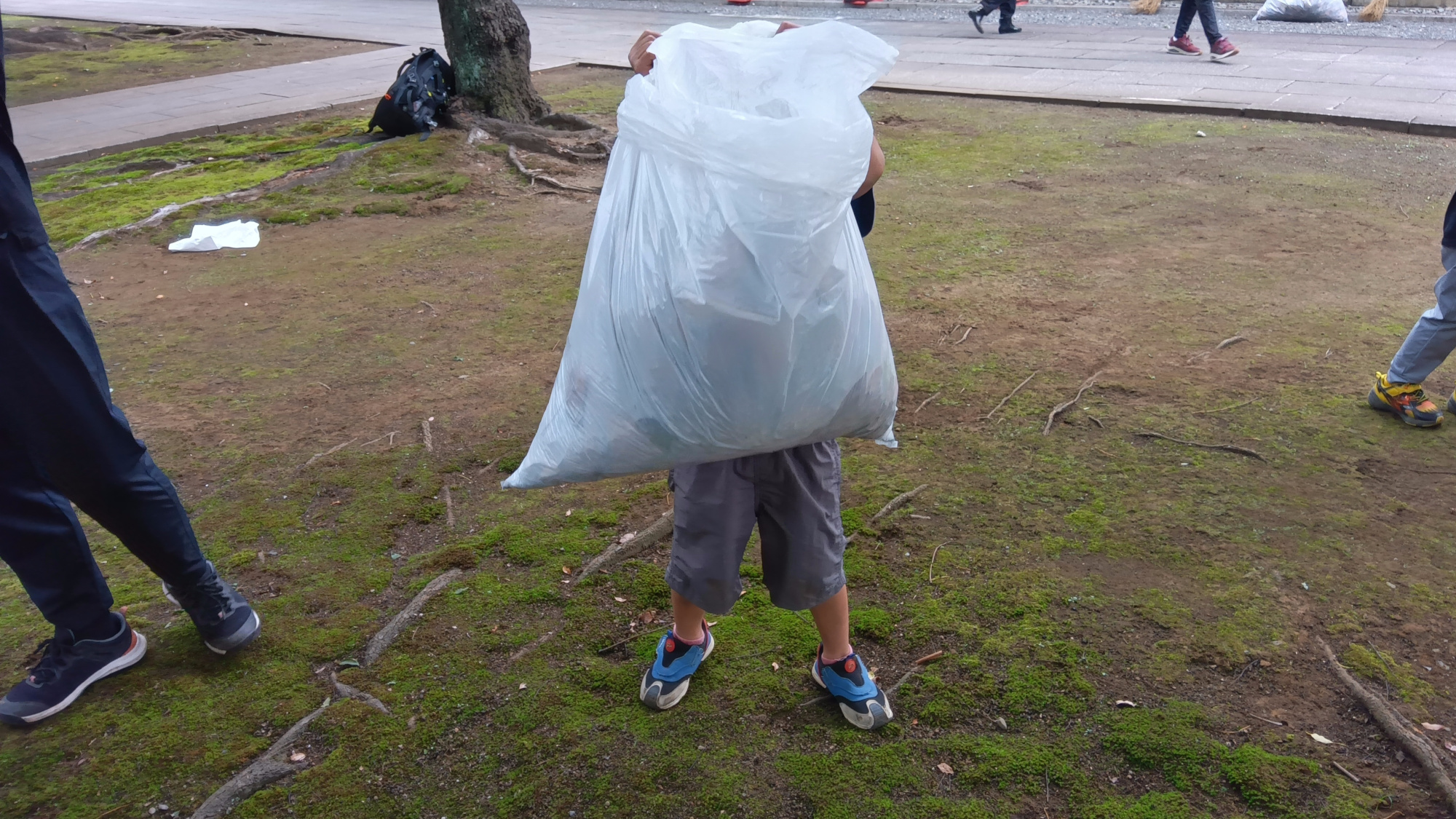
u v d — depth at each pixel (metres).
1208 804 2.02
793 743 2.21
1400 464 3.22
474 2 7.79
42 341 2.08
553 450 2.08
